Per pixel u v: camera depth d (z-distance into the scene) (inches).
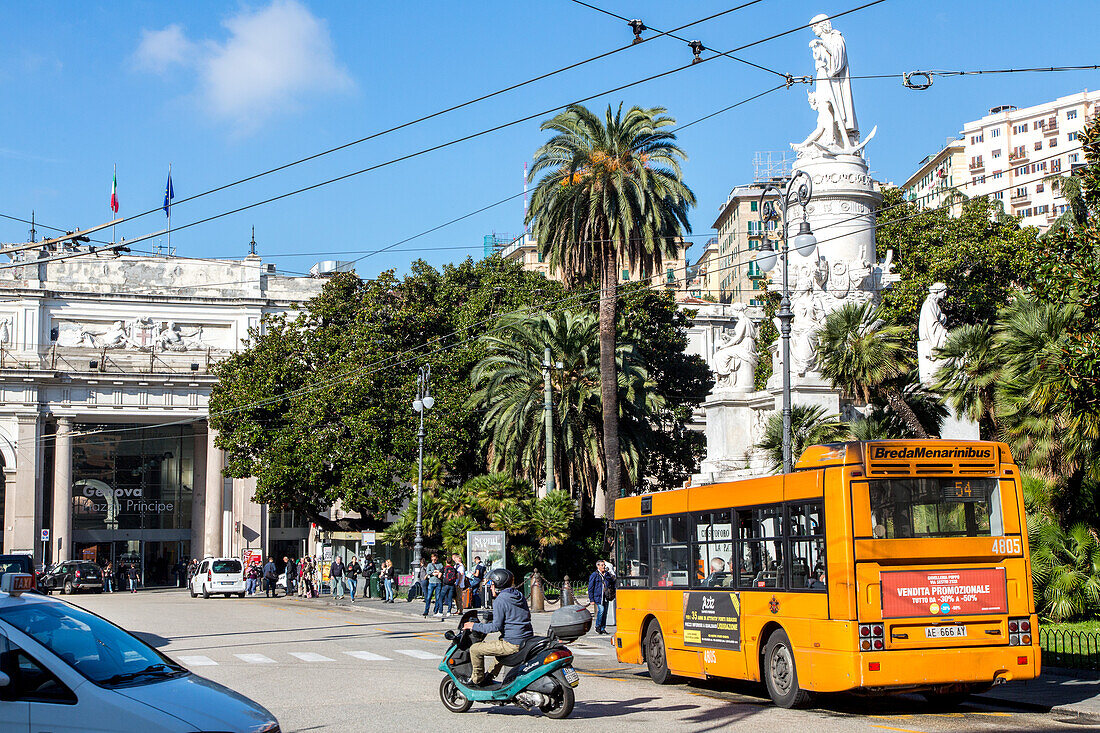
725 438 1505.9
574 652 1052.5
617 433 1708.9
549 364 1702.8
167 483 3181.6
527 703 589.0
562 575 1833.2
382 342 2421.3
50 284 2979.8
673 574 765.9
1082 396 800.9
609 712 617.3
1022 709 633.0
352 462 2342.5
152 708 360.8
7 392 2898.6
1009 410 1002.1
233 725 359.3
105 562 2977.4
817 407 1284.4
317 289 3157.0
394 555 2306.8
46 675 367.9
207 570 2287.2
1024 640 602.9
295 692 699.4
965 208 2466.8
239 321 3093.0
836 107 1748.3
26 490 2871.6
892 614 583.8
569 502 1711.4
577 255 1723.7
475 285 2728.8
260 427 2421.3
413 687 725.9
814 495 607.8
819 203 1701.5
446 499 1950.1
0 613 400.8
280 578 2864.2
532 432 1891.0
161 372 2984.7
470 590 1444.4
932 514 599.2
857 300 1599.4
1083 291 808.3
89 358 2972.4
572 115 1705.2
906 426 1273.4
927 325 1523.1
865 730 545.0
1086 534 971.3
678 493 764.6
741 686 757.3
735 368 1528.1
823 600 594.2
